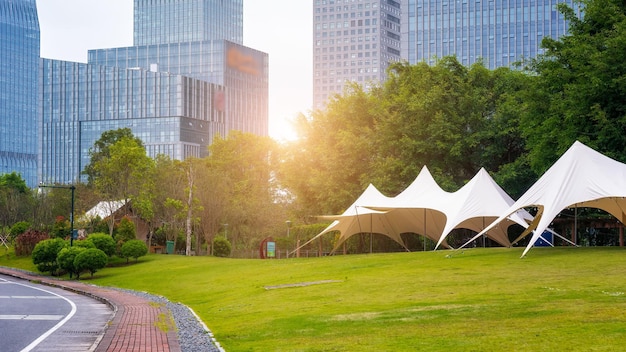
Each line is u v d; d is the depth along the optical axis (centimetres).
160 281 4412
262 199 8762
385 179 5538
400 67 6562
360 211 4794
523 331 1575
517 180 5231
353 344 1554
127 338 1806
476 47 18075
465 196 4128
